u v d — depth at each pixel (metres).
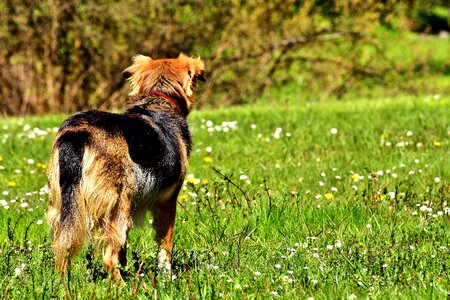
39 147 16.81
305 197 11.56
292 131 18.17
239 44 29.75
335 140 16.86
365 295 7.21
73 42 28.19
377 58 33.03
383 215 10.38
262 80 30.91
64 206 7.16
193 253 8.55
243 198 11.31
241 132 17.97
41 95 28.78
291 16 30.12
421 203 11.01
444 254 8.46
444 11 62.69
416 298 6.91
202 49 29.98
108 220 7.35
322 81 31.61
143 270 8.14
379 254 8.42
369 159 14.62
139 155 7.65
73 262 8.38
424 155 14.54
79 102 29.00
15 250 8.70
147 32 28.19
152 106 8.74
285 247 8.98
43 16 27.52
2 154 16.11
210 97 30.45
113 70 28.48
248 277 7.77
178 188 8.57
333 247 8.77
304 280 7.65
